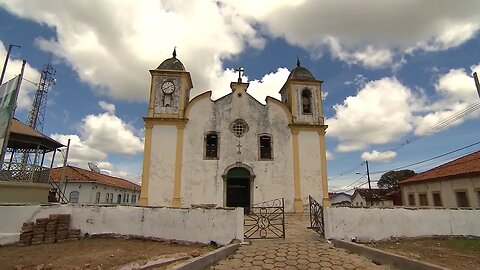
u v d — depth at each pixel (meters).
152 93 19.81
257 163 18.88
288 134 19.70
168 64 21.11
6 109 12.45
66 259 8.10
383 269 7.21
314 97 20.88
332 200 56.03
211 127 19.33
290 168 19.00
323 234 10.35
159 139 18.75
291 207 18.22
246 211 17.80
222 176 18.42
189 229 10.36
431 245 10.29
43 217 10.97
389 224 10.96
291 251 8.59
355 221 10.48
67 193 28.67
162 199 17.75
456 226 11.88
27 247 9.79
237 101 20.03
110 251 9.11
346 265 7.48
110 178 38.28
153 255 8.66
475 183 19.95
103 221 11.23
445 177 22.67
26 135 15.84
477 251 9.47
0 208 10.70
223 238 9.92
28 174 15.36
